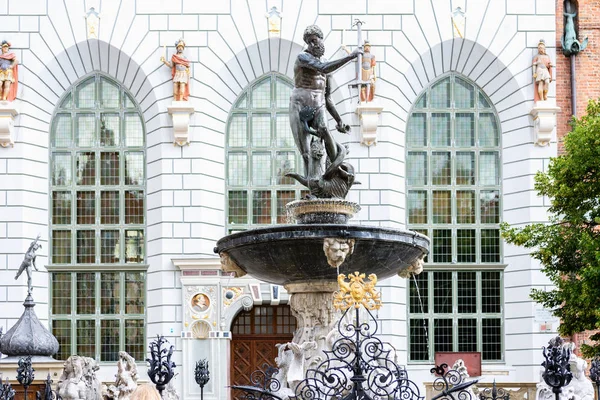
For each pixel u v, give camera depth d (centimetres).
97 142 3900
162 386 1501
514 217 3878
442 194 3934
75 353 3812
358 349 1495
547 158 3862
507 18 3884
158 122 3828
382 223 3812
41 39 3822
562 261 3005
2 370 2494
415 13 3881
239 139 3919
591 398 2356
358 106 3797
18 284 3747
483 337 3853
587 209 2945
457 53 3903
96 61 3869
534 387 3366
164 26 3844
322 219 1961
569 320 2956
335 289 1975
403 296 3828
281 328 3828
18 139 3791
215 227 3838
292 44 3853
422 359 3841
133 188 3881
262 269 1959
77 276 3850
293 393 1886
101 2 3844
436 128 3947
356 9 3869
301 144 1995
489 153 3944
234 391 3769
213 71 3838
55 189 3881
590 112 3005
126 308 3838
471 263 3878
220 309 3728
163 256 3775
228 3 3859
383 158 3834
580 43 3878
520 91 3875
